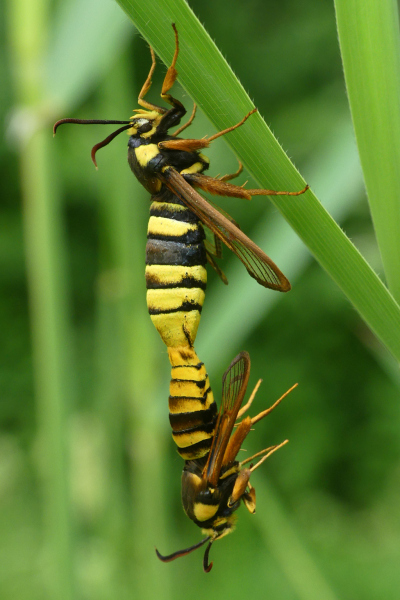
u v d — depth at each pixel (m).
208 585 0.55
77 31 0.28
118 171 0.31
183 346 0.25
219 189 0.25
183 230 0.25
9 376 0.78
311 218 0.24
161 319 0.25
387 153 0.23
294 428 0.73
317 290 0.69
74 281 0.77
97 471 0.37
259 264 0.25
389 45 0.23
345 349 0.75
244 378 0.25
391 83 0.23
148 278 0.25
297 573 0.31
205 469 0.25
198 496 0.25
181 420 0.25
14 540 0.56
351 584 0.54
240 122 0.24
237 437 0.25
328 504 0.68
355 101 0.23
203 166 0.26
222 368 0.51
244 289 0.29
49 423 0.30
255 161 0.24
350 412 0.75
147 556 0.33
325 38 0.74
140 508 0.33
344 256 0.24
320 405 0.74
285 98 0.75
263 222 0.69
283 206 0.24
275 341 0.76
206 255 0.26
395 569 0.55
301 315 0.72
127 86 0.31
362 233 0.59
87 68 0.28
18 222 0.78
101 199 0.32
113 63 0.31
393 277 0.24
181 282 0.25
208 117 0.24
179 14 0.23
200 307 0.25
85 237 0.78
